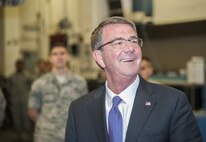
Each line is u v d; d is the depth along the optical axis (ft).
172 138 4.00
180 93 4.17
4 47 21.40
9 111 18.60
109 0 16.12
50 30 19.08
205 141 9.53
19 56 21.09
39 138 8.93
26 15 20.68
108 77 4.40
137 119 4.09
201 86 11.43
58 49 9.15
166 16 13.62
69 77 9.18
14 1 17.40
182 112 4.02
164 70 14.56
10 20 21.33
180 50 14.01
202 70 11.74
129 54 4.06
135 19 14.56
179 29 13.93
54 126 8.83
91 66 16.60
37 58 19.89
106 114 4.36
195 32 13.34
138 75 4.44
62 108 8.91
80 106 4.66
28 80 18.53
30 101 9.29
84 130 4.45
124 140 4.10
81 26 17.51
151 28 14.65
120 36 4.08
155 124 4.01
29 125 18.44
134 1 14.94
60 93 9.00
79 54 17.35
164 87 4.31
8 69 21.52
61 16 18.61
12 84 18.56
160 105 4.11
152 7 14.23
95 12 16.63
